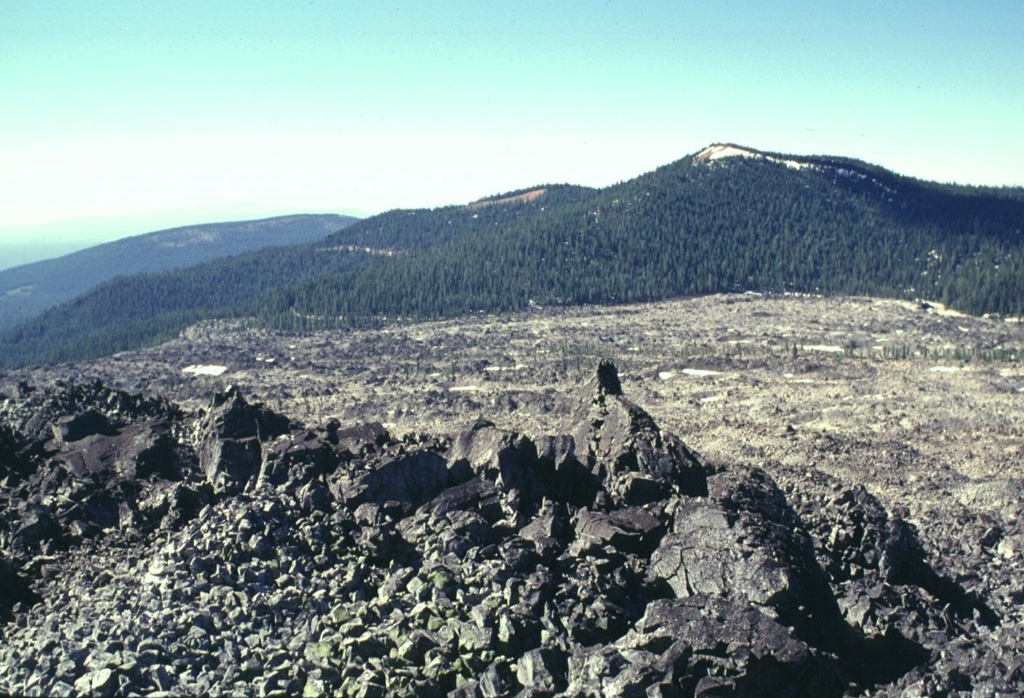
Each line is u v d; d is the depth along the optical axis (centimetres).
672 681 3494
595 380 6078
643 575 4278
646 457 4912
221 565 4122
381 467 4747
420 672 3662
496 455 4825
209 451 5253
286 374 19188
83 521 4772
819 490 7138
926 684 3806
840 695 3747
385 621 3884
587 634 3869
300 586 4069
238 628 3788
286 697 3481
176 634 3722
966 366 18138
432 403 14662
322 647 3706
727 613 3794
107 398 6259
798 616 4022
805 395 15238
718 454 10619
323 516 4516
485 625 3847
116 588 4097
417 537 4403
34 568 4469
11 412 6075
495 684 3609
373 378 18062
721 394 15538
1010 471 9694
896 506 7956
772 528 4356
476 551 4250
